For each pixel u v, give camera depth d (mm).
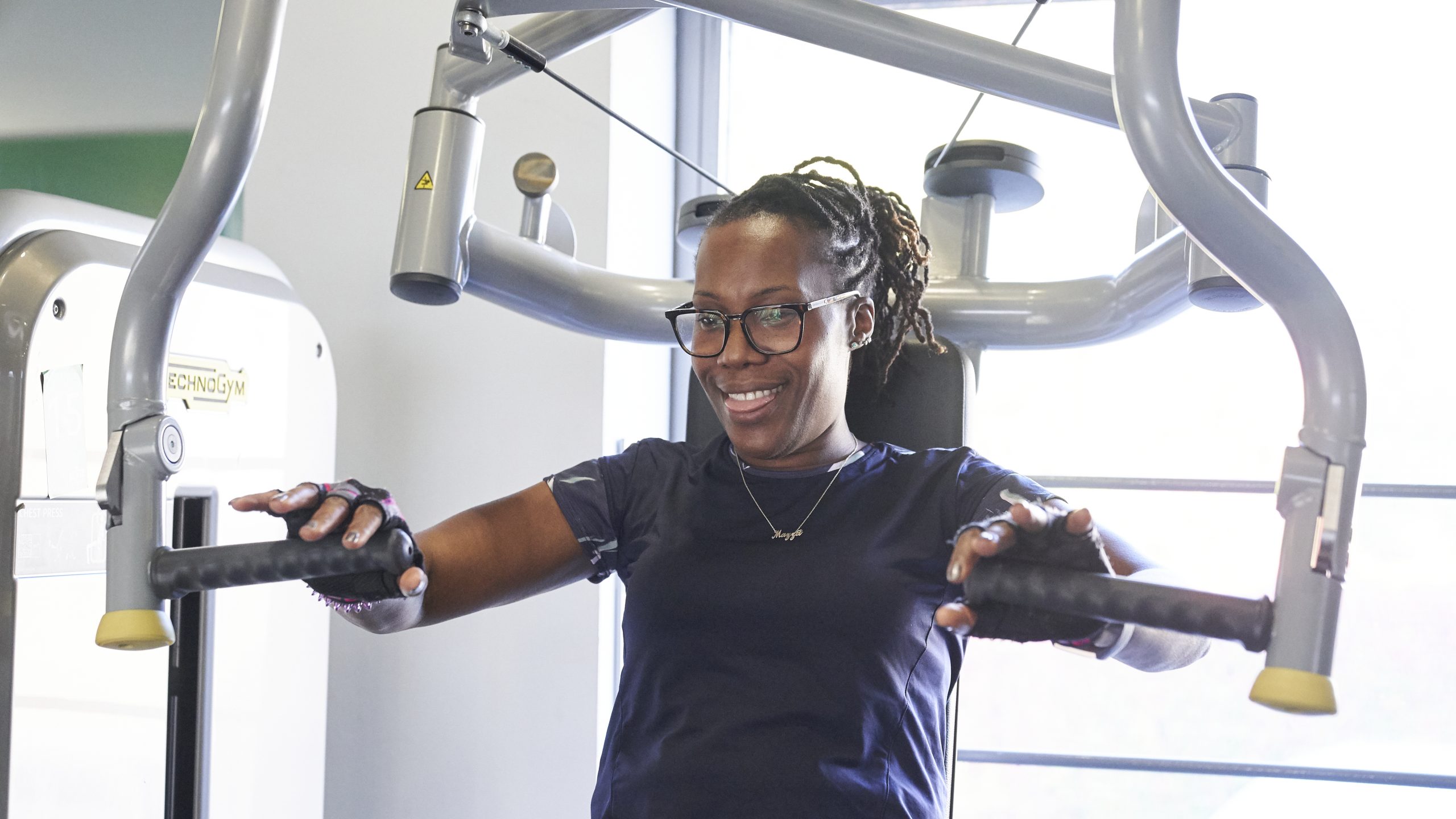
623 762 1043
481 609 1104
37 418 1110
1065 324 1269
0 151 2273
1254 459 2904
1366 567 3180
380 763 2014
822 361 1051
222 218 727
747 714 984
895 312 1228
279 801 1520
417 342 2043
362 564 701
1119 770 2516
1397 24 2607
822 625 999
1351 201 2674
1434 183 2639
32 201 1182
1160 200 615
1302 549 557
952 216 1385
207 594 1366
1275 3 2645
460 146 1062
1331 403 569
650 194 2316
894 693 992
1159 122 599
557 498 1142
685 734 1002
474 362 2025
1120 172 2625
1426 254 2670
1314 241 2703
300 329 1540
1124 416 2965
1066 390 2998
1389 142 2631
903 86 2604
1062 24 2512
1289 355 2891
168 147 2219
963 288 1310
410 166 1066
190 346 1299
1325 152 2652
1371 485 2596
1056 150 2641
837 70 2611
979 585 598
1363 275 2701
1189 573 2918
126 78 2236
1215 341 2934
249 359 1418
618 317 1282
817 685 984
